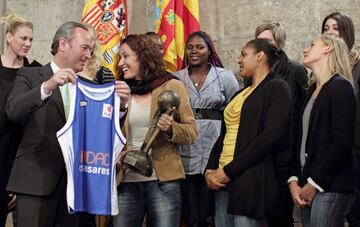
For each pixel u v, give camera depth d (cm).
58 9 550
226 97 434
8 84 411
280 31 441
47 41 550
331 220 313
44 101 308
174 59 491
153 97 367
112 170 328
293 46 518
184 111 366
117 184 355
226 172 336
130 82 376
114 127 330
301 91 418
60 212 328
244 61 358
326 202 312
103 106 329
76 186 317
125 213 359
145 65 371
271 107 334
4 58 427
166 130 349
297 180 338
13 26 423
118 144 330
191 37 438
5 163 371
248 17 527
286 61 418
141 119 364
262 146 328
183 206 416
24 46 424
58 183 325
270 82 342
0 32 544
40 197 320
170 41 491
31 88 328
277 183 335
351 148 315
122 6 505
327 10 515
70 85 320
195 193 417
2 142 366
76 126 318
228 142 356
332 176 311
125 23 505
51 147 324
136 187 361
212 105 426
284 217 340
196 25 501
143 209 366
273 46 358
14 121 322
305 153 331
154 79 371
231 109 362
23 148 325
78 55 332
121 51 375
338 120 313
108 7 499
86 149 322
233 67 527
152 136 348
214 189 347
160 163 359
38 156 322
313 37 516
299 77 420
